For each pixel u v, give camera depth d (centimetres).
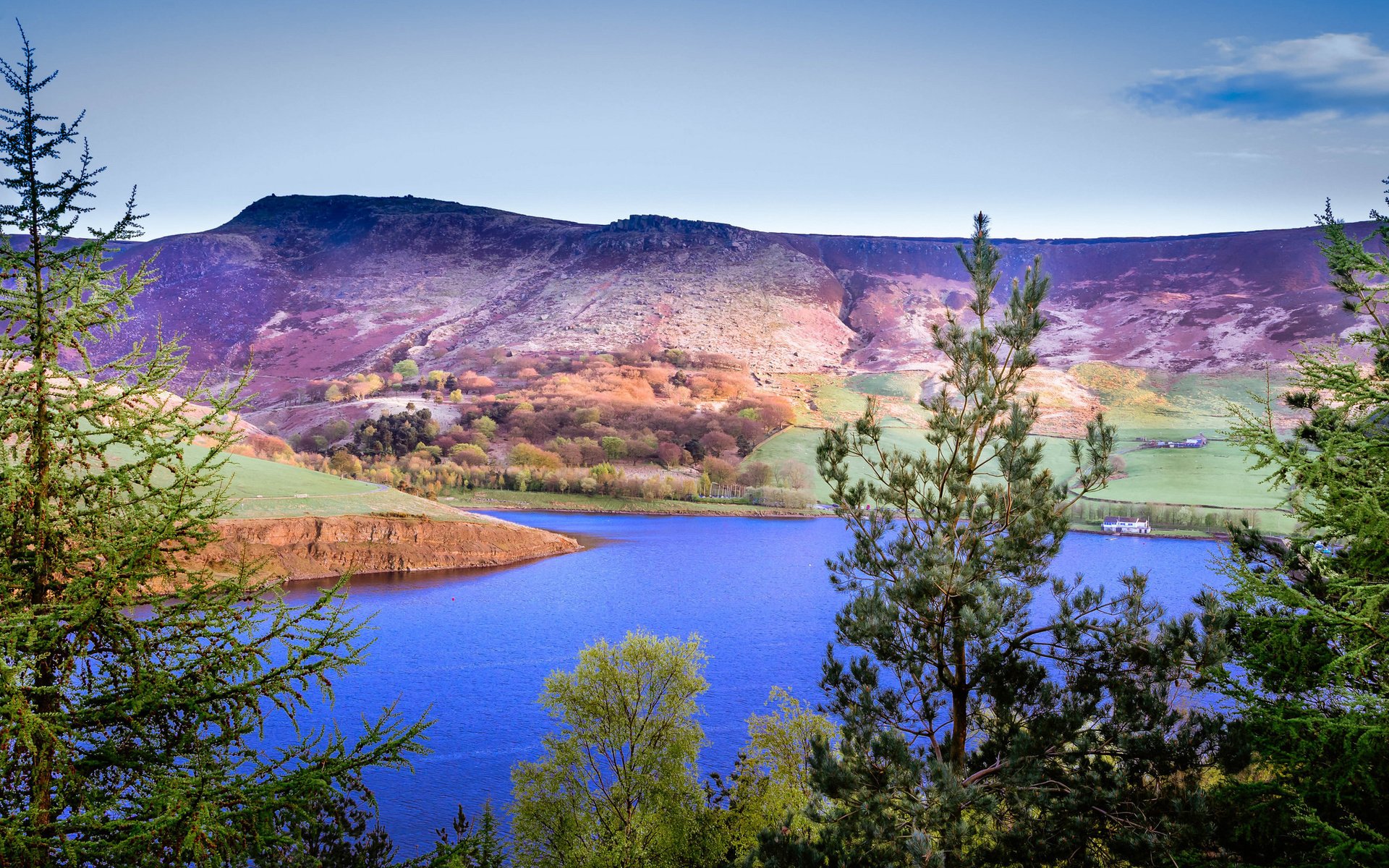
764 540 19738
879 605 2059
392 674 8919
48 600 988
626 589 14050
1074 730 1888
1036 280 2100
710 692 8431
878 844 1830
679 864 3681
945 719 3934
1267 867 1534
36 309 982
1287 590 1400
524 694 8225
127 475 1012
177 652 1009
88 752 955
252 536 13938
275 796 949
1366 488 1348
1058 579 2195
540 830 3772
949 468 2162
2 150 958
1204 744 1805
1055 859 1789
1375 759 1377
